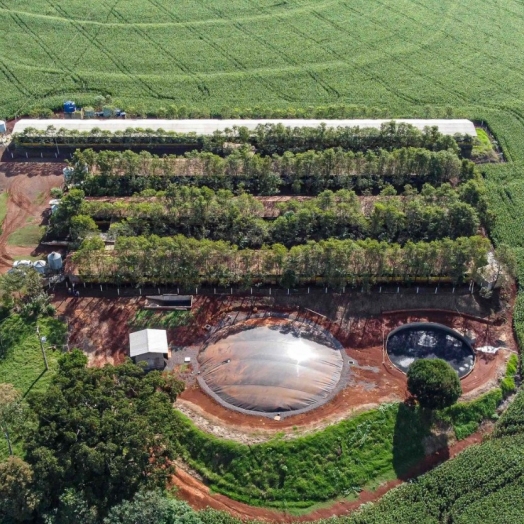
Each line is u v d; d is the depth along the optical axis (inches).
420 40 7736.2
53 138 5846.5
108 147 5900.6
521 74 7185.0
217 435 3622.0
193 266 4473.4
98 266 4507.9
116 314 4384.8
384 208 4815.5
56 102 6456.7
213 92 6692.9
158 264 4461.1
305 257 4468.5
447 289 4633.4
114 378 3400.6
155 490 3132.4
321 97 6678.2
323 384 3917.3
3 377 3922.2
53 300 4475.9
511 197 5438.0
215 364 4023.1
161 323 4318.4
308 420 3725.4
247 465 3523.6
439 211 4879.4
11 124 6210.6
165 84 6776.6
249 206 5019.7
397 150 5457.7
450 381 3641.7
